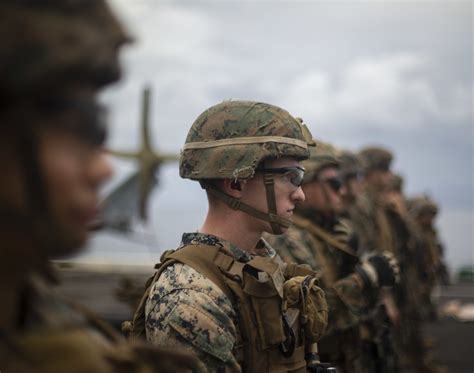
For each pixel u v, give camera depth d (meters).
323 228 3.87
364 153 6.93
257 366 2.23
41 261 0.87
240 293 2.21
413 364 6.59
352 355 3.75
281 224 2.38
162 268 2.26
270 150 2.33
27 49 0.78
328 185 3.88
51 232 0.84
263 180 2.37
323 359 3.71
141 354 1.04
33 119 0.81
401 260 6.43
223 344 2.10
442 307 11.91
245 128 2.35
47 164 0.82
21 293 0.90
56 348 0.86
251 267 2.23
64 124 0.83
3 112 0.79
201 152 2.38
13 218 0.81
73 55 0.81
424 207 8.40
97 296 11.35
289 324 2.33
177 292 2.16
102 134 0.88
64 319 0.96
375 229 6.17
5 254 0.83
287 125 2.39
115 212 14.51
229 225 2.37
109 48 0.86
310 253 3.59
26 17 0.79
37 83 0.79
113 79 0.88
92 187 0.88
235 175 2.32
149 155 14.96
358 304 3.65
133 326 2.31
